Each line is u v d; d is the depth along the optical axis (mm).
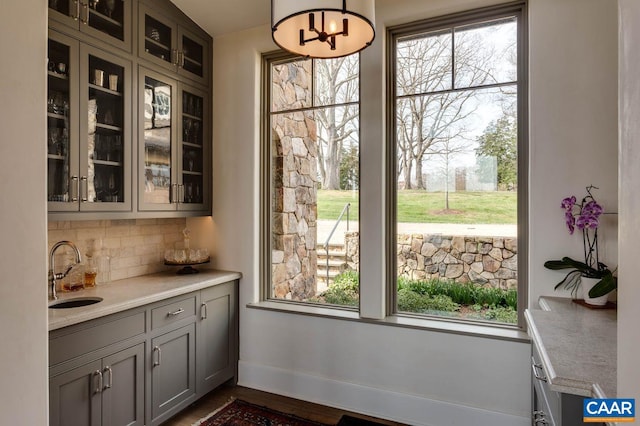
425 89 2588
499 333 2268
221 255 3166
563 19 2123
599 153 2053
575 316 1763
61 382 1787
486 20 2414
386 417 2525
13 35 770
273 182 3168
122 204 2377
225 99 3137
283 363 2891
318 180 2977
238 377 3062
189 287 2547
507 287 2383
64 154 2080
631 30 654
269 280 3143
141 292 2340
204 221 3240
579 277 2074
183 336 2531
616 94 2025
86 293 2309
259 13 2855
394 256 2668
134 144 2457
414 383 2459
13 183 767
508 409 2219
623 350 695
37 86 816
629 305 659
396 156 2674
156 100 2652
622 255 703
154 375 2299
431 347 2412
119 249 2762
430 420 2404
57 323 1753
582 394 1082
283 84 3113
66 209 2053
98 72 2256
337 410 2654
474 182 2469
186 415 2592
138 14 2490
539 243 2168
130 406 2143
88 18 2182
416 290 2629
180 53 2832
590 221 1938
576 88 2096
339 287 2887
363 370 2613
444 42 2531
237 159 3094
